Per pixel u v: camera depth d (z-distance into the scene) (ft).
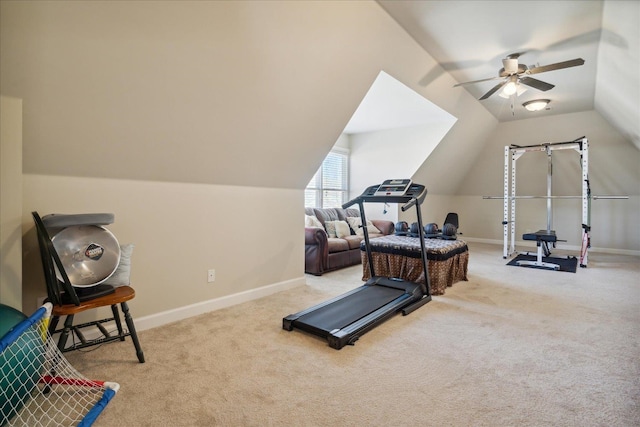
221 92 7.82
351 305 9.32
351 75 10.09
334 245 15.56
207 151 8.89
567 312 9.83
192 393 5.65
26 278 6.66
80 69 5.86
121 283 7.00
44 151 6.52
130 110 6.90
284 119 9.75
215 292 9.98
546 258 18.94
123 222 7.99
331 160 21.63
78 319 7.43
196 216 9.43
